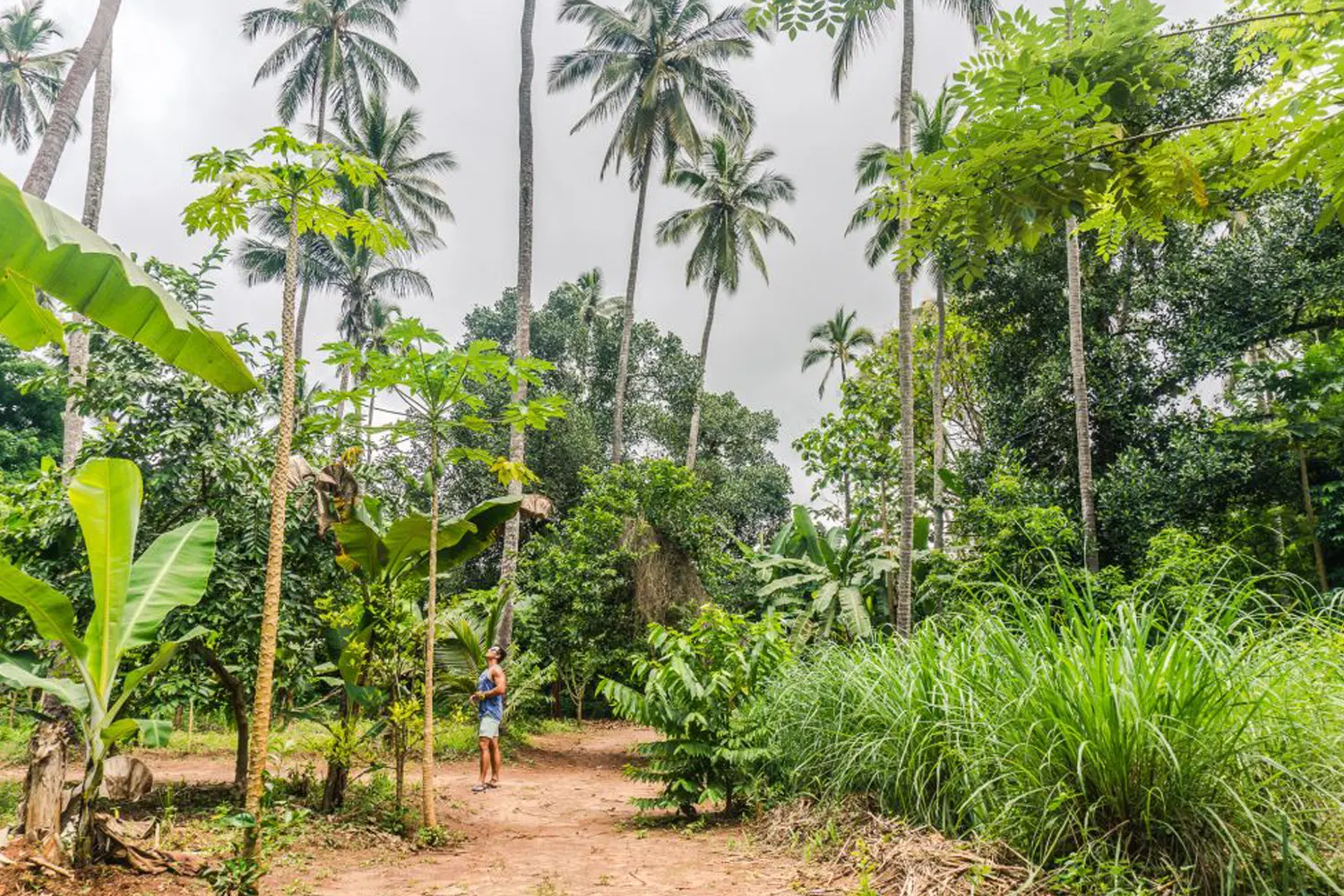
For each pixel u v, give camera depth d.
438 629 12.43
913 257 3.54
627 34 25.30
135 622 4.64
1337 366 12.63
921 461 21.45
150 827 5.11
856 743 5.29
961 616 5.59
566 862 5.49
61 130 10.70
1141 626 3.92
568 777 11.49
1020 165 3.04
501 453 24.89
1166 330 16.67
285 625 6.69
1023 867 3.69
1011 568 12.43
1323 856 3.16
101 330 6.87
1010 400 17.67
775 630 7.28
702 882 4.68
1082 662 3.79
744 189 29.69
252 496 7.02
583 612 15.16
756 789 6.48
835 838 4.95
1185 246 16.16
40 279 3.04
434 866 5.41
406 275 31.11
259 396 7.47
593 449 26.55
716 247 29.47
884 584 14.63
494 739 9.62
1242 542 13.45
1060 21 3.02
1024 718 3.97
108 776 5.18
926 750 4.78
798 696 6.38
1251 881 3.16
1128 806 3.54
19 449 23.94
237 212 4.06
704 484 16.42
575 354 32.22
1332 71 2.49
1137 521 14.05
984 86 2.99
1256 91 2.82
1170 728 3.43
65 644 4.46
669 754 6.75
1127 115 3.13
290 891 4.59
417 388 6.36
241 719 6.64
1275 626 3.87
